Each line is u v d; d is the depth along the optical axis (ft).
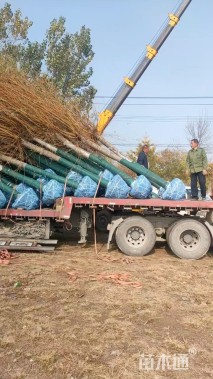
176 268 26.66
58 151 30.81
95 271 24.77
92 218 31.35
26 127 29.89
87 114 33.09
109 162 31.50
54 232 33.27
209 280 23.70
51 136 30.68
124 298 19.72
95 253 30.53
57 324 16.40
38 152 30.60
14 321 16.56
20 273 23.52
